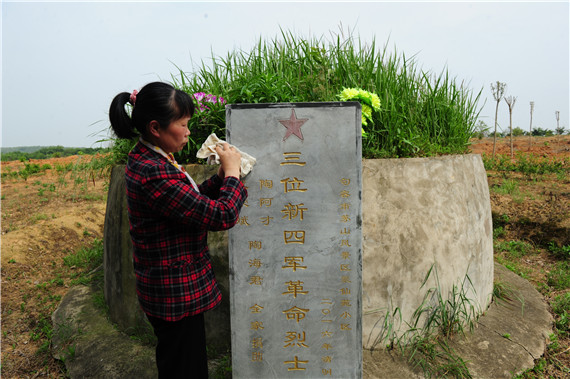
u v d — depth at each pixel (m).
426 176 2.63
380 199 2.52
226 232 2.46
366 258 2.48
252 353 2.07
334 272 2.02
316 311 2.04
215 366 2.36
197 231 1.56
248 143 1.99
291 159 1.99
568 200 6.11
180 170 1.56
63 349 2.76
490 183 8.05
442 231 2.65
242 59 3.43
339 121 1.97
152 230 1.47
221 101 2.71
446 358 2.44
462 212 2.79
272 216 2.02
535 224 5.22
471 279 2.85
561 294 3.66
